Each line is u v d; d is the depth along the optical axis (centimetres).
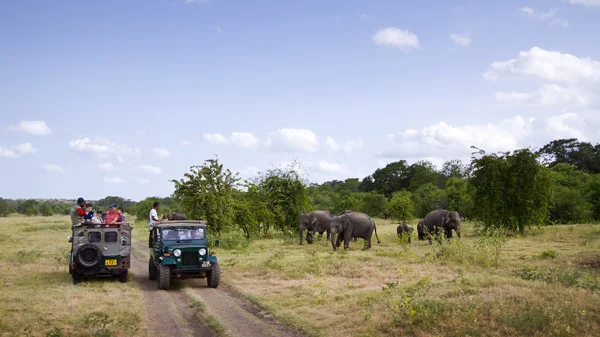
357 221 2372
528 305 849
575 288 1008
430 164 10250
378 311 959
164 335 928
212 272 1397
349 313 990
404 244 2392
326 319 972
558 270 1204
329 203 7531
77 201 1620
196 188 2695
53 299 1145
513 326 778
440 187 9494
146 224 5216
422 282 1200
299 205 3281
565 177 5200
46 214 10162
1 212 9494
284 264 1680
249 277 1530
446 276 1373
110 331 902
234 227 2850
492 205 2852
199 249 1399
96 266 1420
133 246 2784
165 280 1366
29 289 1284
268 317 1034
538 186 2828
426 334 801
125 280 1470
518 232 2842
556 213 4322
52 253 2172
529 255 1795
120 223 1492
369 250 2277
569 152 8488
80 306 1091
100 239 1466
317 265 1605
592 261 1552
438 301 930
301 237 2797
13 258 1880
